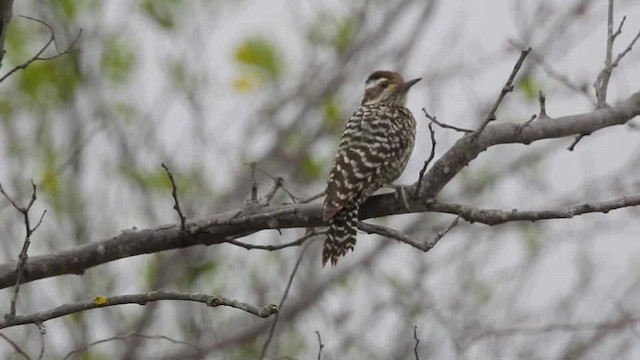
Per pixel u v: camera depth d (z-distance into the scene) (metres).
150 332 13.98
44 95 14.25
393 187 8.93
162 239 8.59
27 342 13.05
